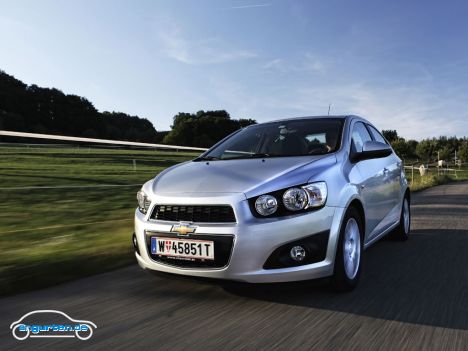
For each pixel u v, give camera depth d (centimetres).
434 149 10556
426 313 281
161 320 275
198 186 310
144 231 316
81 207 879
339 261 307
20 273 370
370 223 384
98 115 11450
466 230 618
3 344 245
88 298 321
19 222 695
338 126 400
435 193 1454
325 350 228
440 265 412
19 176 1744
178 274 300
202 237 289
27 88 11275
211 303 304
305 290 327
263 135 419
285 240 282
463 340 239
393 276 372
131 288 345
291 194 288
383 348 229
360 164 373
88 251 461
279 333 250
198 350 230
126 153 4697
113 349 235
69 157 3622
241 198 287
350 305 296
